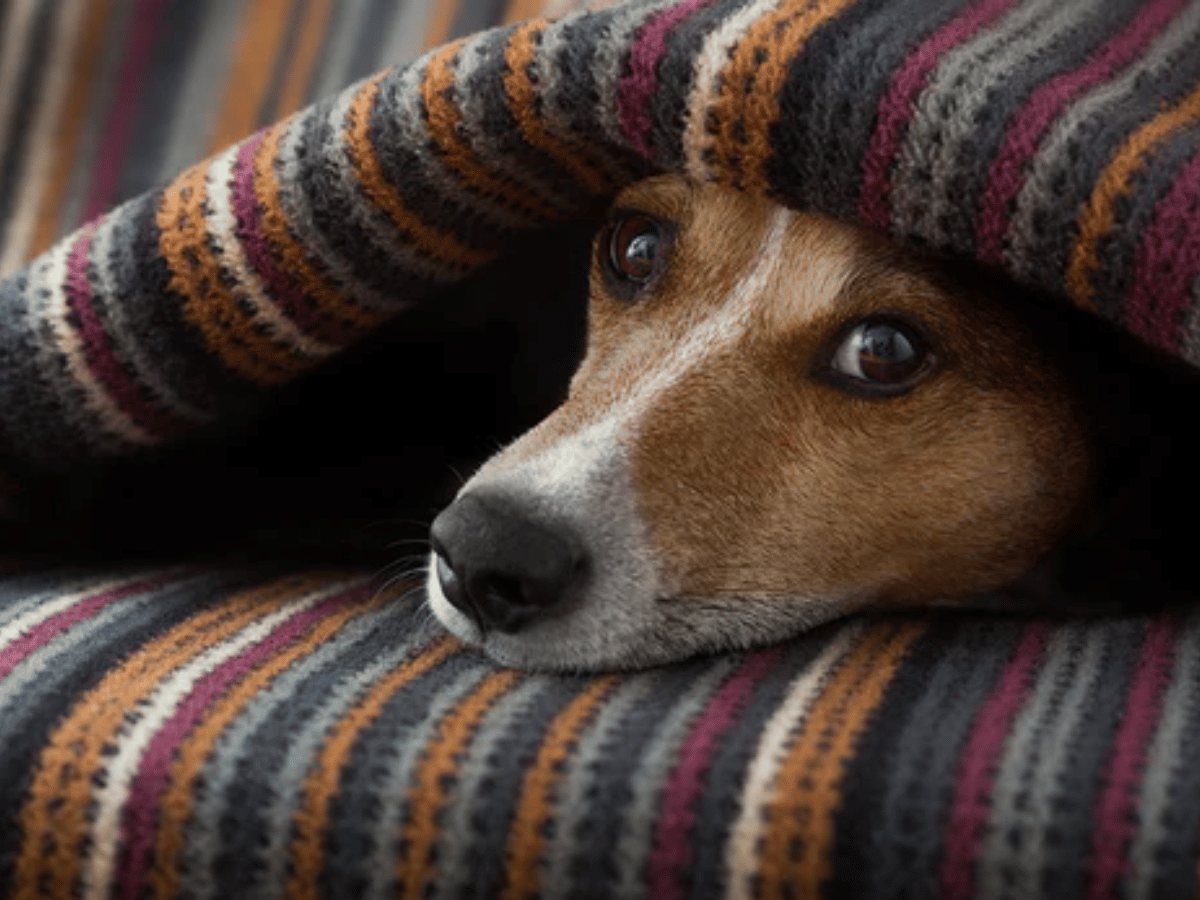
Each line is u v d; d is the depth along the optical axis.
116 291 1.12
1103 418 1.17
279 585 1.15
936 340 1.12
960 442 1.15
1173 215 0.87
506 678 0.98
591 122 1.06
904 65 0.94
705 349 1.13
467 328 1.42
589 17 1.04
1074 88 0.93
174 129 1.58
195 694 0.91
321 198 1.09
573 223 1.32
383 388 1.45
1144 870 0.75
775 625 1.11
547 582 1.02
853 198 0.98
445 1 1.45
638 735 0.85
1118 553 1.21
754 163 1.00
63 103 1.61
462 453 1.48
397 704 0.89
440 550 1.04
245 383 1.19
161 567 1.21
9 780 0.86
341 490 1.42
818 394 1.14
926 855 0.77
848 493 1.13
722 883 0.79
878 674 0.93
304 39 1.54
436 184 1.09
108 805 0.85
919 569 1.18
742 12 1.00
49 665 0.95
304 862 0.83
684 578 1.07
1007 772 0.79
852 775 0.80
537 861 0.81
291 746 0.85
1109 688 0.87
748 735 0.84
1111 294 0.91
